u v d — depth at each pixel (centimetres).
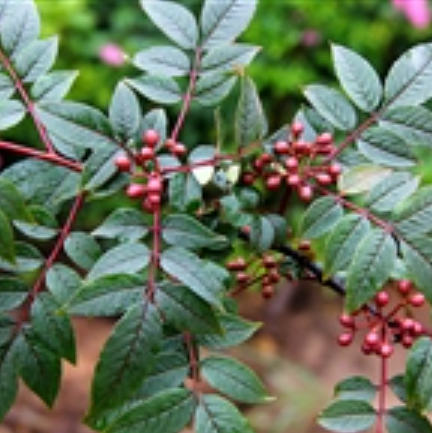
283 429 122
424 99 44
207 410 40
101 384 38
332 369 142
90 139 41
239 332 41
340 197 42
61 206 44
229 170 43
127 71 158
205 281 39
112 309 38
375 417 43
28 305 41
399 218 40
